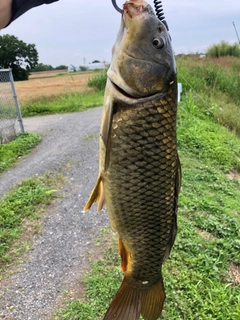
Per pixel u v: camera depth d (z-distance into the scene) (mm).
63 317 3891
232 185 7266
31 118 14719
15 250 5062
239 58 22734
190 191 6551
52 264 4750
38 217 5801
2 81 10578
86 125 11398
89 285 4301
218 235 5402
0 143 9992
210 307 4031
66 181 7078
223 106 13336
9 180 7348
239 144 9727
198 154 8484
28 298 4211
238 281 4578
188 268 4602
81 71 47344
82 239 5215
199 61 19359
